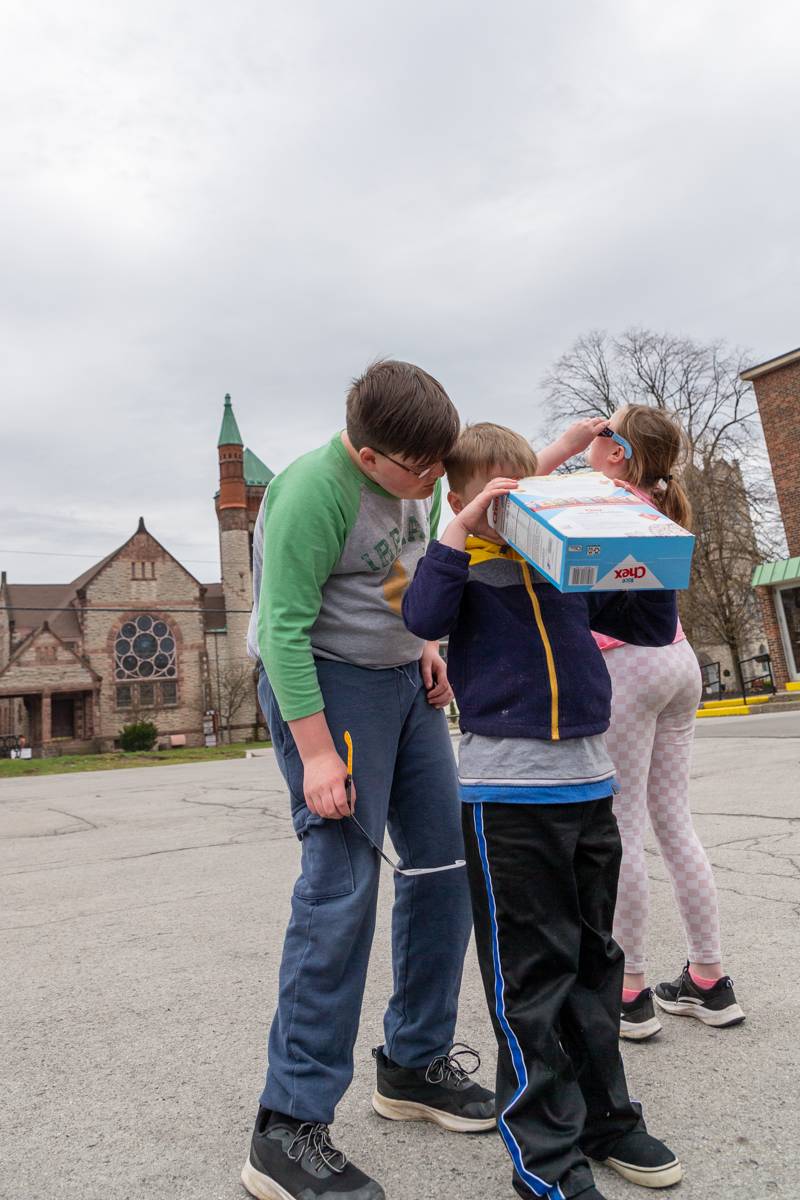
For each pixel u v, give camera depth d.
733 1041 2.18
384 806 1.86
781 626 22.12
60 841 6.96
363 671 1.89
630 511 1.56
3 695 39.97
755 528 26.89
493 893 1.65
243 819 7.55
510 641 1.72
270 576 1.80
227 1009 2.62
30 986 2.97
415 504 2.01
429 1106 1.90
